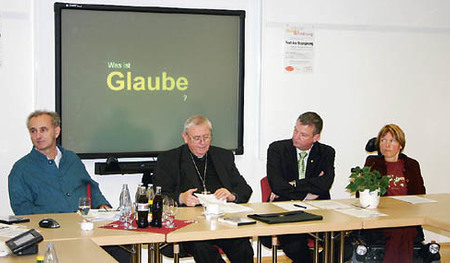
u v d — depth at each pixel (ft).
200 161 12.50
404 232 11.45
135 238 8.71
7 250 7.49
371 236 11.28
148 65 14.56
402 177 13.50
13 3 13.57
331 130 16.35
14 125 13.80
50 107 13.97
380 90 16.71
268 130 15.78
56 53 13.76
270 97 15.71
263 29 15.42
